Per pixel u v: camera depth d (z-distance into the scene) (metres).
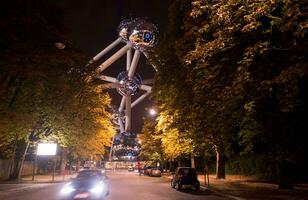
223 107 18.19
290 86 13.45
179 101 29.30
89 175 22.33
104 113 59.91
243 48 16.59
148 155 79.62
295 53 14.37
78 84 44.97
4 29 23.92
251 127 24.81
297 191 24.86
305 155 30.75
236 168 47.56
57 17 32.75
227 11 13.30
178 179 29.59
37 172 63.91
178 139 38.25
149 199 21.62
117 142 173.38
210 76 17.05
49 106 41.78
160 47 31.78
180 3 27.62
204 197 23.39
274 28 15.26
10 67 25.20
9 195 25.47
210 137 29.80
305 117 23.33
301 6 12.13
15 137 38.94
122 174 78.50
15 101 35.88
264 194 23.38
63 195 19.66
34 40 26.38
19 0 24.05
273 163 38.19
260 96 17.11
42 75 28.36
